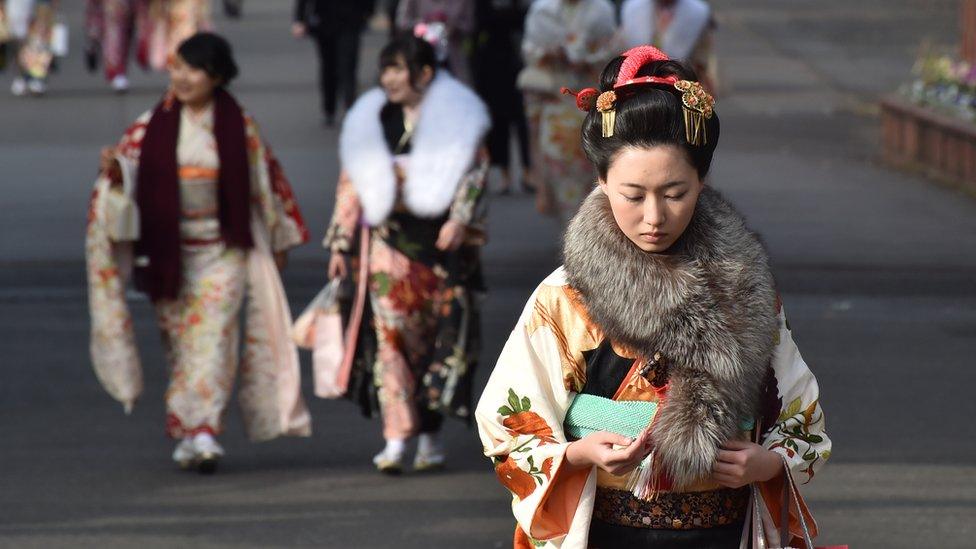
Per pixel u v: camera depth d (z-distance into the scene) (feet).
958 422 64.54
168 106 59.88
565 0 94.94
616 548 27.99
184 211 59.57
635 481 27.66
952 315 84.64
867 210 115.03
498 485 57.36
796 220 110.52
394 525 52.03
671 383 26.96
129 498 55.11
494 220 110.22
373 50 233.35
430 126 59.00
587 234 27.04
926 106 137.90
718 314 26.58
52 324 81.76
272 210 60.64
